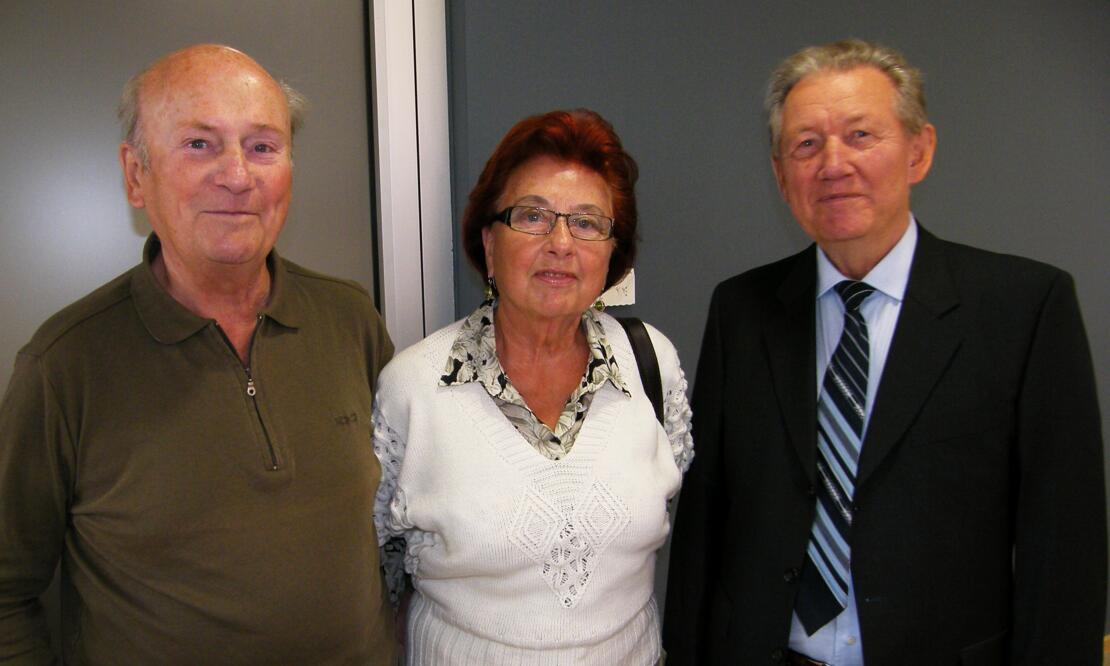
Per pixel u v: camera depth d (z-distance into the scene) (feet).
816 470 3.25
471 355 3.36
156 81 2.70
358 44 4.83
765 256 5.89
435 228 4.93
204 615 2.83
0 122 3.95
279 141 2.88
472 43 4.67
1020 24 6.31
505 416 3.26
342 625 3.10
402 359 3.46
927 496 3.01
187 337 2.85
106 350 2.78
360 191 4.98
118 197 4.29
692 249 5.63
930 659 3.04
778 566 3.31
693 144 5.48
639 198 5.36
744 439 3.52
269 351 3.07
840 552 3.18
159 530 2.75
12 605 2.81
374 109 4.80
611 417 3.38
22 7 3.91
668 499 3.54
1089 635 2.89
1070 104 6.63
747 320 3.67
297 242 4.79
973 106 6.27
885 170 3.04
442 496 3.17
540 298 3.25
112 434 2.74
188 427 2.82
